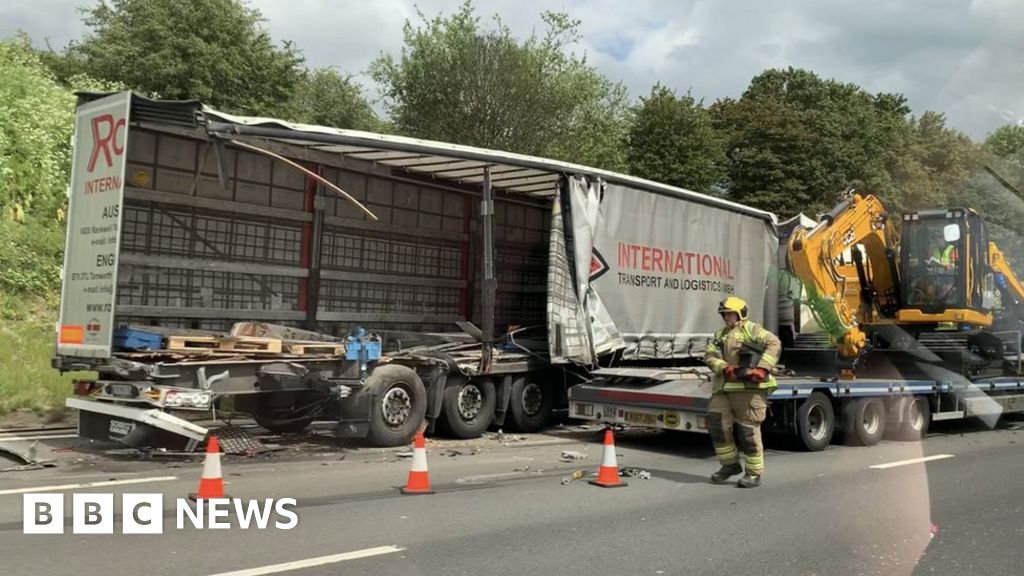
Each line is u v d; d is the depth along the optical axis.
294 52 34.84
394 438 10.28
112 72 31.05
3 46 23.41
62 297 9.46
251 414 10.85
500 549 5.68
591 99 33.03
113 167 8.93
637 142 37.91
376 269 12.52
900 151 30.28
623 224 12.45
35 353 13.35
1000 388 7.68
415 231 13.00
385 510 6.75
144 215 9.90
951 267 9.55
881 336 11.53
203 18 31.75
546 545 5.82
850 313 12.33
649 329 12.78
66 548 5.42
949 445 10.99
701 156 37.44
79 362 9.18
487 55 30.78
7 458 8.85
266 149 10.76
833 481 8.59
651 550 5.77
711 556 5.64
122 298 9.70
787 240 15.09
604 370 11.61
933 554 5.72
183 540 5.67
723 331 8.47
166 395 8.54
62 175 18.92
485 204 11.62
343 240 12.08
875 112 45.84
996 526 6.55
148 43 30.97
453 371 11.17
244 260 10.83
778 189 41.41
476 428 11.47
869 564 5.44
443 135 30.77
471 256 13.93
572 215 11.78
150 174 9.91
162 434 8.99
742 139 42.50
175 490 7.25
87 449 9.37
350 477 8.20
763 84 53.44
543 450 10.66
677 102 38.22
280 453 9.66
